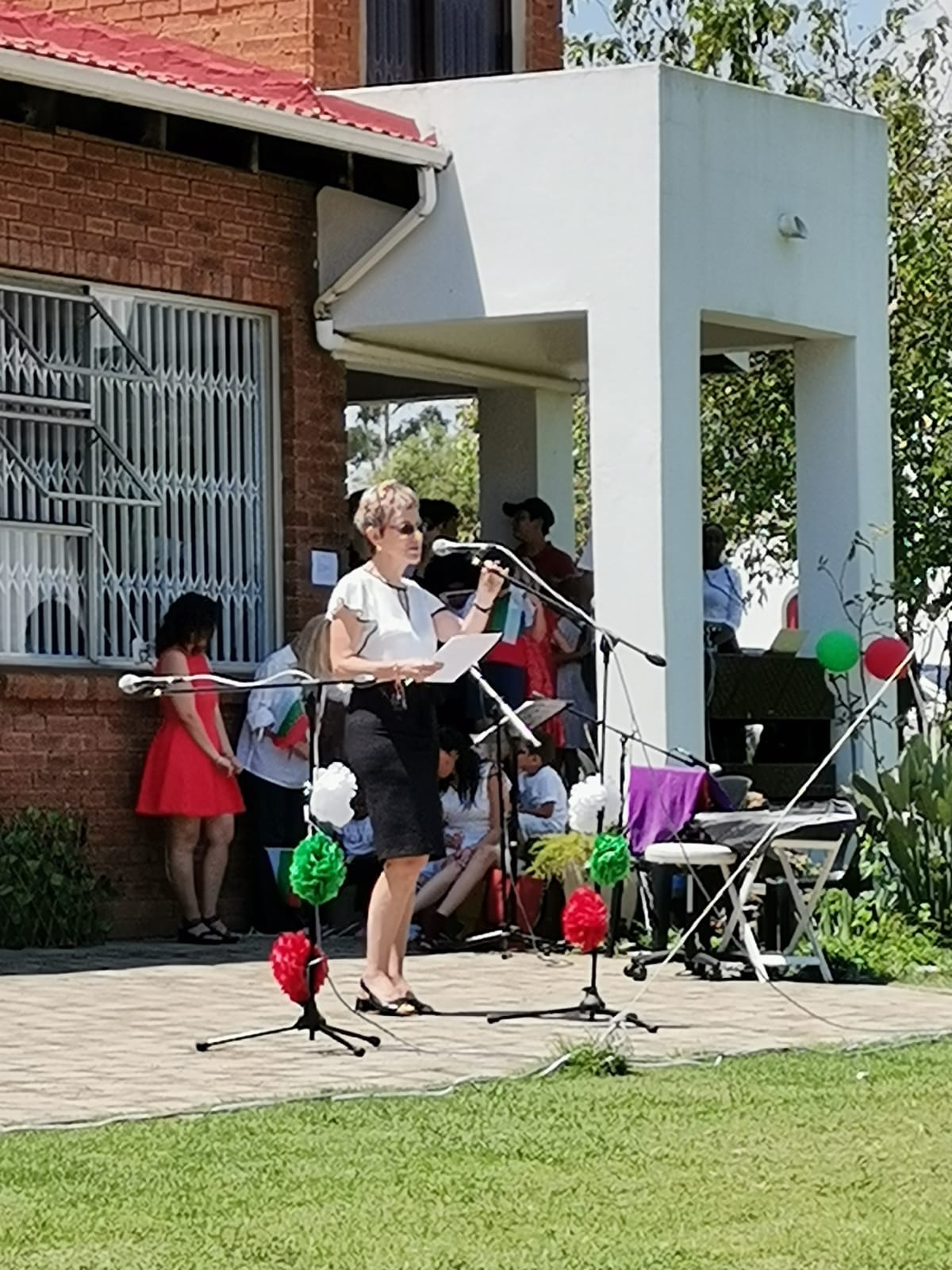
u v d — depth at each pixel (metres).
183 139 14.34
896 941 13.21
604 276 14.78
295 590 15.33
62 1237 6.41
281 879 14.46
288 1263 6.14
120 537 14.45
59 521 14.06
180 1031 10.24
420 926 13.70
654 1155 7.56
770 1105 8.48
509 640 14.55
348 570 15.66
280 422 15.37
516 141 15.02
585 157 14.85
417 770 10.80
